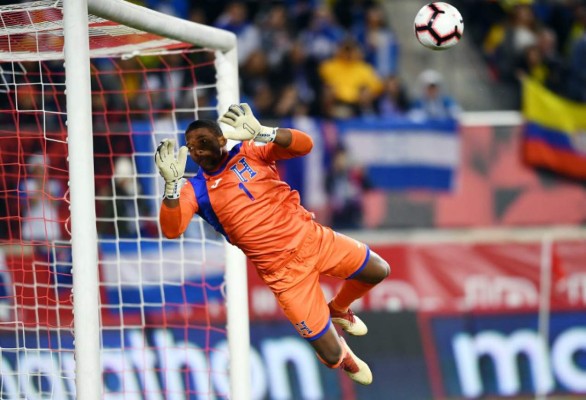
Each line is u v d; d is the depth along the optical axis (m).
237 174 20.25
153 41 24.59
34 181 37.16
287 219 20.53
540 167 45.81
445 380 41.62
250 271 41.00
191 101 47.94
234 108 19.06
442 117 49.09
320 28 55.00
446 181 45.41
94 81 45.84
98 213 39.06
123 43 24.75
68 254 35.72
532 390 42.00
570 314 42.41
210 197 20.20
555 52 58.41
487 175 45.59
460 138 45.44
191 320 38.75
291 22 56.88
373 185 45.19
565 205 45.88
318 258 20.75
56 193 37.38
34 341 34.78
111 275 38.47
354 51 52.88
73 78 19.33
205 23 55.84
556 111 46.00
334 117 50.47
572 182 45.97
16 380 33.97
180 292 38.66
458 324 42.03
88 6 19.48
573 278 42.47
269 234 20.33
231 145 25.17
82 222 19.53
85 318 19.61
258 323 40.84
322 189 44.94
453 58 58.91
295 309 20.66
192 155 19.91
